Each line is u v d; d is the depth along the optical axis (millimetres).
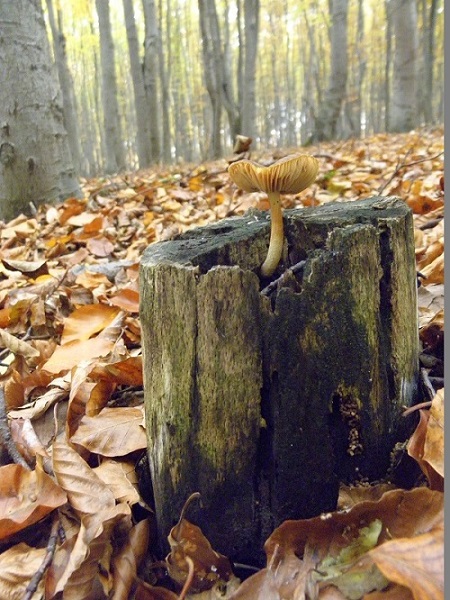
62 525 1515
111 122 17125
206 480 1413
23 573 1396
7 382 2348
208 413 1373
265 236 1559
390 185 5180
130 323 2754
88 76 41812
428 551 1031
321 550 1262
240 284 1310
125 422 1814
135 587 1385
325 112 14031
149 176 10055
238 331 1331
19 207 5660
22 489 1559
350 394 1391
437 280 2572
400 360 1462
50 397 2182
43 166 5672
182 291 1330
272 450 1404
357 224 1394
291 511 1421
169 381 1392
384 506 1246
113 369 2057
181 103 33562
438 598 960
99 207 5859
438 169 5629
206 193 6234
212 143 16375
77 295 3354
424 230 3461
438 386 1716
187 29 35719
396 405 1478
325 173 5789
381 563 1006
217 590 1344
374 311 1382
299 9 27250
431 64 19500
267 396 1391
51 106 5676
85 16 30047
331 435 1412
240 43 19672
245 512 1439
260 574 1250
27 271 3900
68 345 2668
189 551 1382
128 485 1585
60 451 1598
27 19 5363
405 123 14312
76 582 1336
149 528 1502
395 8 13648
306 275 1334
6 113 5426
